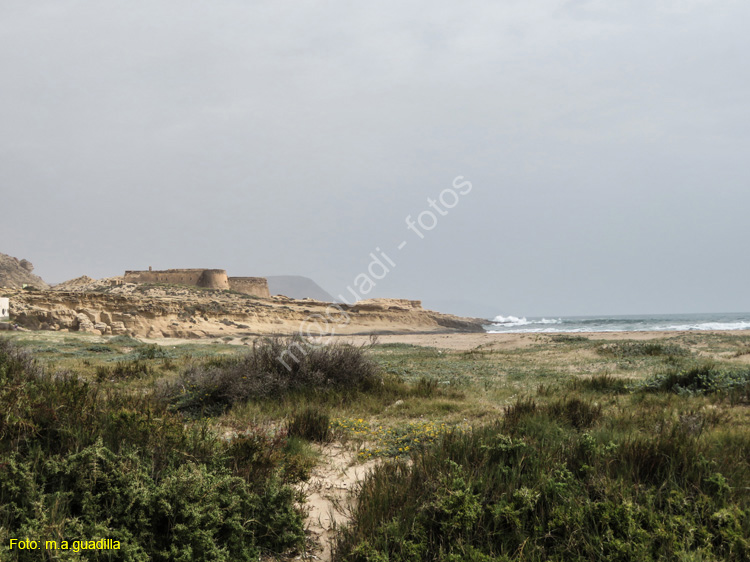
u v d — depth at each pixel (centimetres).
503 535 411
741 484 468
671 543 380
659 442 536
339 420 938
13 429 445
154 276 13300
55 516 359
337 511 521
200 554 379
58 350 2708
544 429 700
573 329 10225
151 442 493
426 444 691
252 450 550
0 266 19975
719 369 1332
